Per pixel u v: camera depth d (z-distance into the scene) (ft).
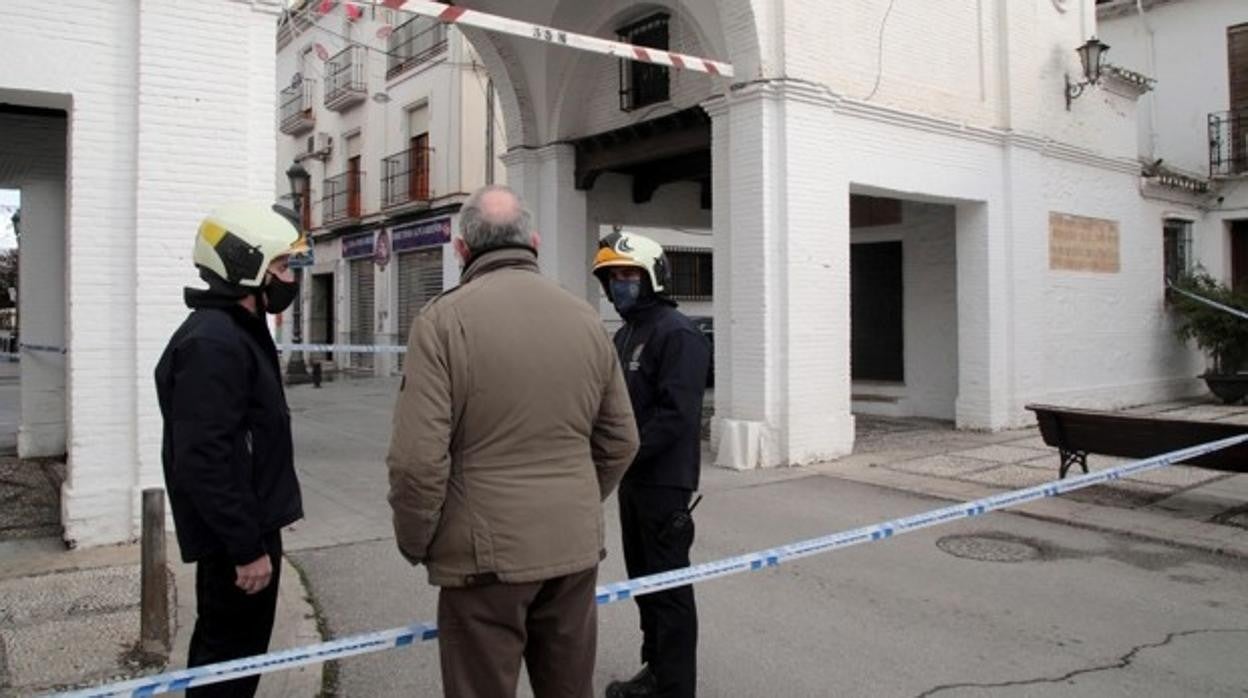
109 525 18.71
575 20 38.27
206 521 8.09
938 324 41.68
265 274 8.75
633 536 11.64
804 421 29.89
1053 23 40.04
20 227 29.84
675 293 67.62
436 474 7.07
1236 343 45.39
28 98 18.90
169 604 14.75
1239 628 14.83
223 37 19.79
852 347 46.03
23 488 24.98
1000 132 37.14
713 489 25.88
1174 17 53.42
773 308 29.53
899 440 35.14
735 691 12.23
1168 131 53.67
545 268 40.32
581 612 7.94
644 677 11.69
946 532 20.90
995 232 37.22
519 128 40.83
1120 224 44.57
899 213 43.14
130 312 19.03
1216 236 51.67
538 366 7.50
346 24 74.59
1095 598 16.34
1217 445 20.54
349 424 40.73
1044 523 21.77
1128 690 12.35
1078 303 41.60
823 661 13.30
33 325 30.12
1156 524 21.36
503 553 7.26
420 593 16.26
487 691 7.43
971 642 14.11
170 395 8.32
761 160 29.22
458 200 60.95
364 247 73.97
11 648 12.91
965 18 36.27
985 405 37.09
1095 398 42.42
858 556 18.88
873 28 32.50
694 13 32.12
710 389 57.77
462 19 21.95
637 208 43.86
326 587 16.60
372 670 12.69
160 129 19.10
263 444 8.79
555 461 7.62
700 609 15.58
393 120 69.62
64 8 18.39
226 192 19.83
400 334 69.41
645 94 37.37
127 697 7.15
